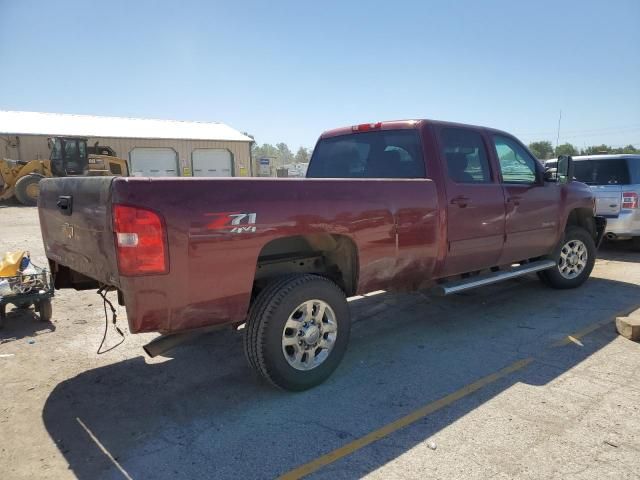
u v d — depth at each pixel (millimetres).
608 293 6320
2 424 3260
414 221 4223
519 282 6930
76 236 3480
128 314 2959
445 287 4613
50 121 35125
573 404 3416
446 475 2670
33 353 4492
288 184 3447
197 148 37250
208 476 2705
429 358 4293
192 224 3008
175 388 3787
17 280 5012
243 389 3756
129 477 2705
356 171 5207
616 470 2686
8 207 22969
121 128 36625
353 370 4066
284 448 2959
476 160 5012
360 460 2828
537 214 5590
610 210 8789
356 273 3934
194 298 3096
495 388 3686
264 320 3434
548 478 2629
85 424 3262
